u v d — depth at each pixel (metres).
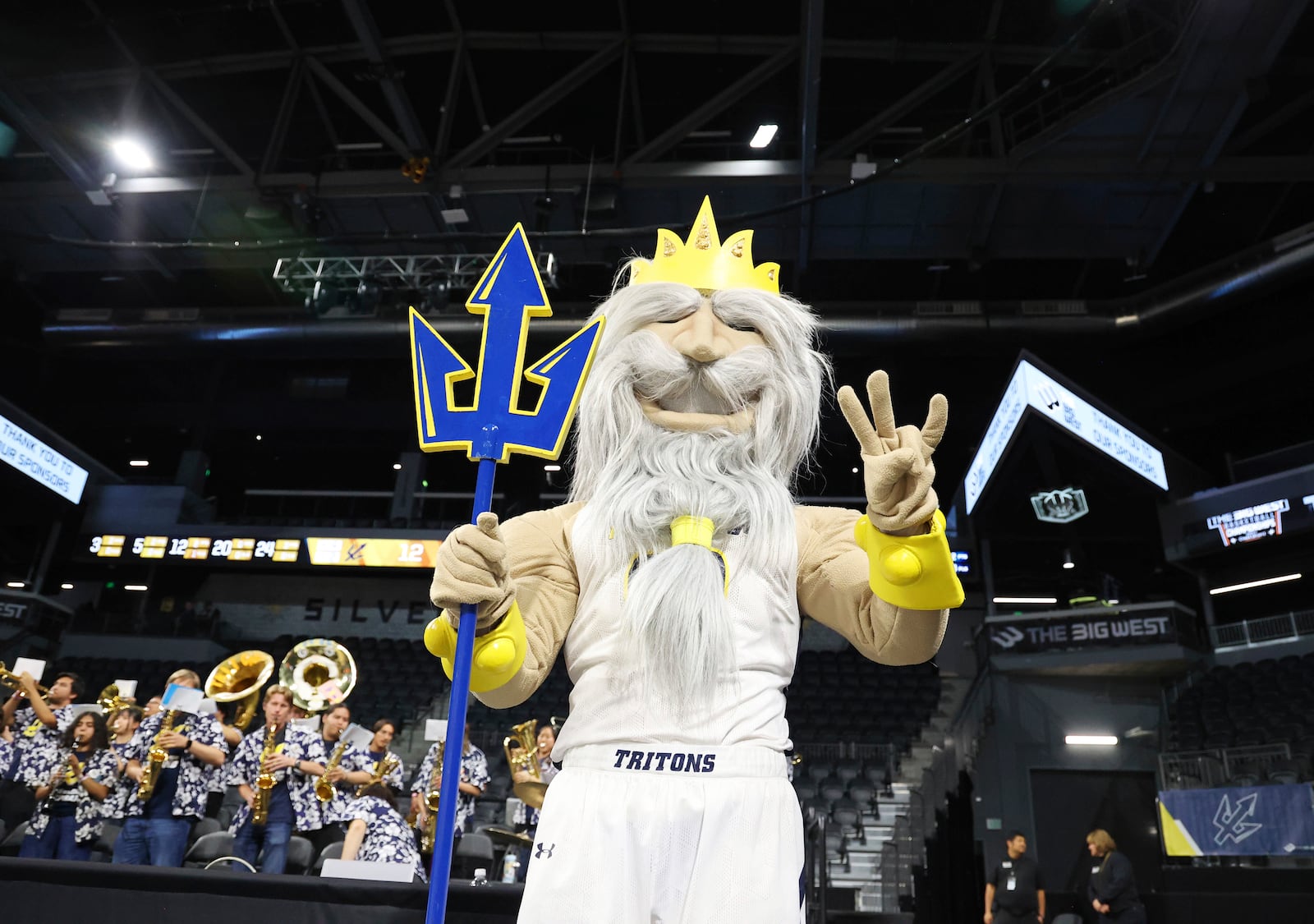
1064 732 13.26
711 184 12.59
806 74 10.47
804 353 1.89
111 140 12.70
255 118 14.52
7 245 15.05
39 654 16.88
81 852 5.41
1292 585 16.80
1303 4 9.12
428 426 1.62
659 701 1.42
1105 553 17.70
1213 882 7.83
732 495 1.60
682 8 12.38
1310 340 15.35
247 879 2.74
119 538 18.42
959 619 16.88
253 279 17.95
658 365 1.73
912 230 13.29
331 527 18.72
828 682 15.86
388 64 12.28
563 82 12.62
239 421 19.88
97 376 19.94
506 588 1.45
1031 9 11.65
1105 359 17.22
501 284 1.70
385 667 17.06
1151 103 10.77
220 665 7.10
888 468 1.35
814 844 5.41
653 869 1.34
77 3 12.16
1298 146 13.28
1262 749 10.20
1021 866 8.71
